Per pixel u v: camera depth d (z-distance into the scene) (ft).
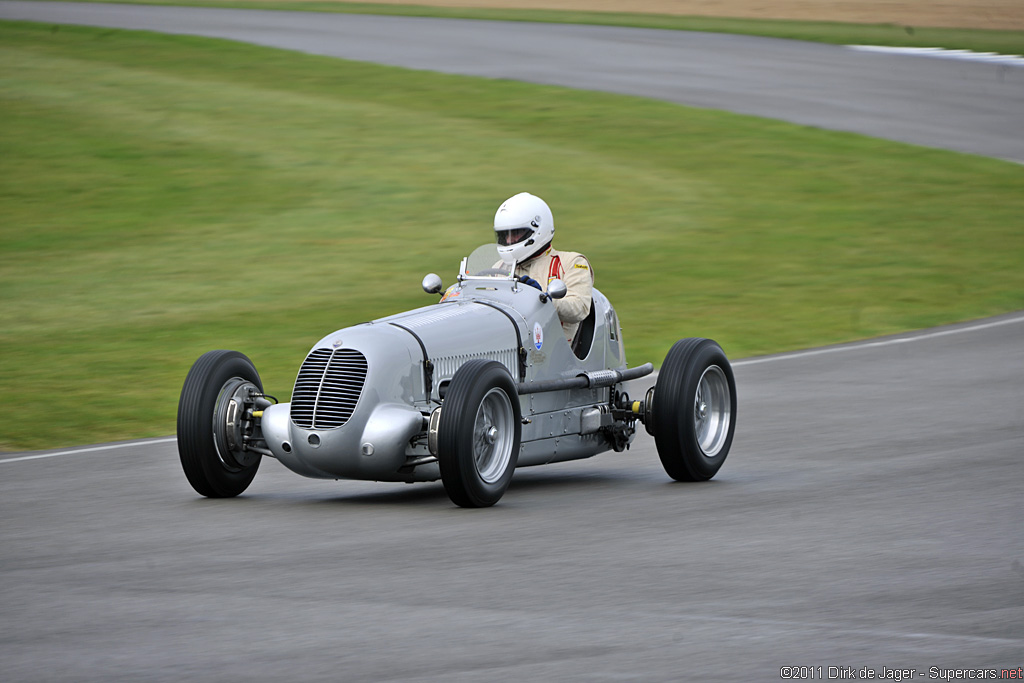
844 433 118.42
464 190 291.79
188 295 213.05
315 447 89.35
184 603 66.80
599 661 56.80
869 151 335.67
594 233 256.73
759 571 71.36
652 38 514.68
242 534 82.99
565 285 102.63
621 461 113.29
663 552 76.18
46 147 329.52
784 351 172.65
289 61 449.06
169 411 141.18
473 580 70.28
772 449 112.68
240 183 299.58
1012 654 57.11
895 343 173.88
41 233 260.42
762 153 331.57
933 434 116.16
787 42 510.58
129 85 403.54
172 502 94.79
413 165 314.55
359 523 85.76
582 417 103.76
